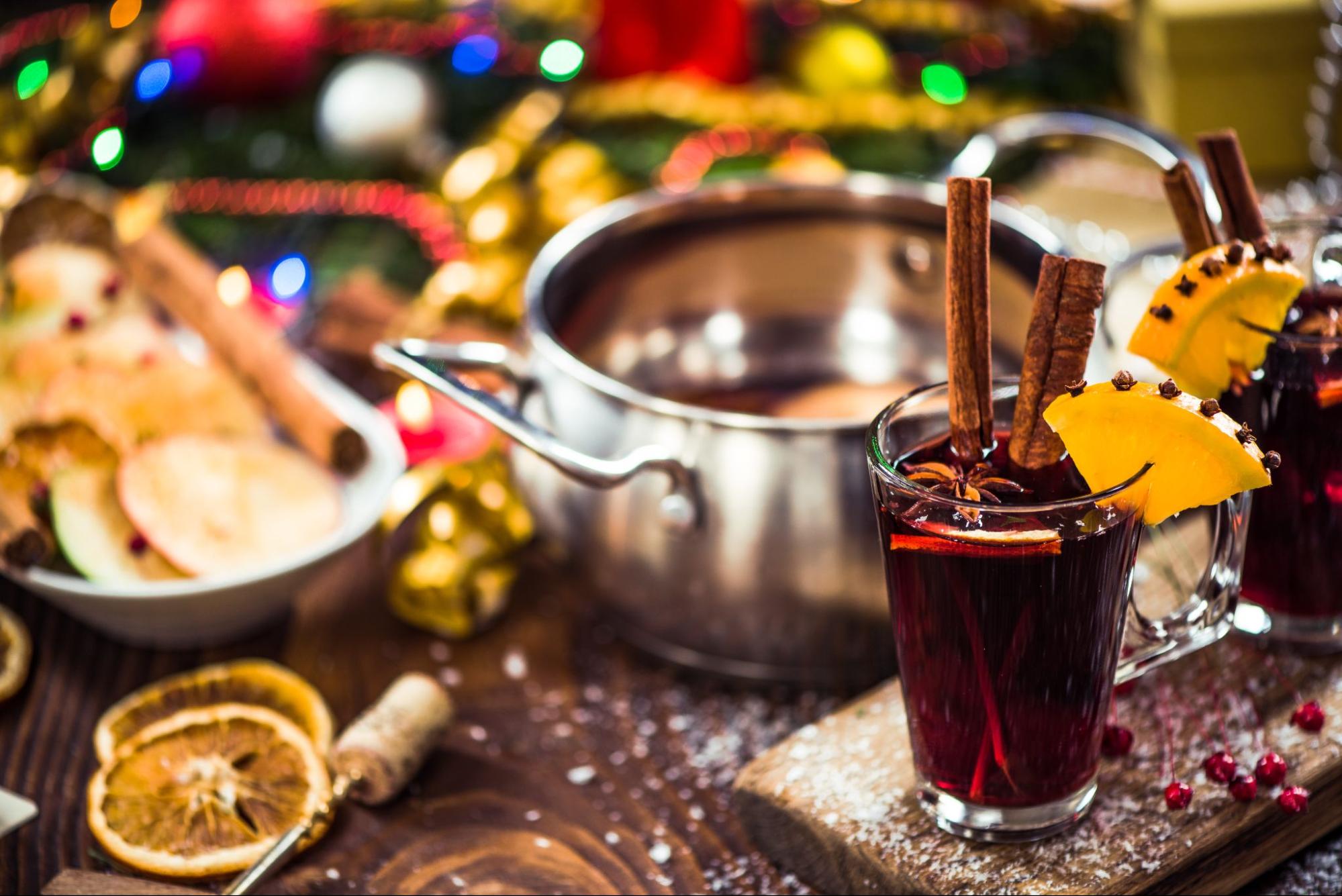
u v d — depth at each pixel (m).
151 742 0.76
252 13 1.31
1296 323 0.74
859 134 1.24
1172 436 0.62
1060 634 0.65
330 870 0.72
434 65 1.39
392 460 0.85
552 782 0.76
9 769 0.77
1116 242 1.06
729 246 0.91
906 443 0.67
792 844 0.71
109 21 1.20
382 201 1.21
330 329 0.99
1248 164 1.19
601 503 0.76
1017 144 0.93
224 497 0.84
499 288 1.02
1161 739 0.72
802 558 0.74
